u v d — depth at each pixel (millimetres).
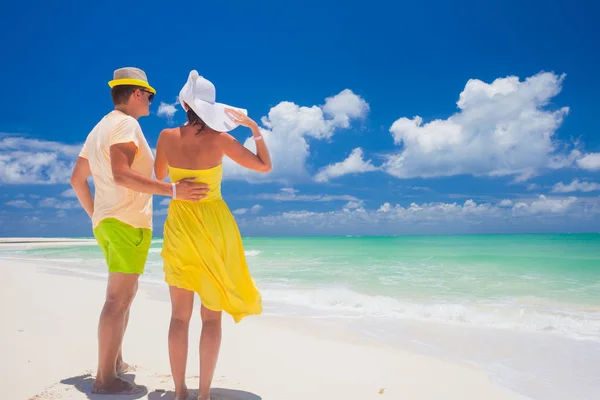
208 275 2660
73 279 9633
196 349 4184
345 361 3984
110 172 2891
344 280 10062
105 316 2836
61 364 3451
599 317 5871
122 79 3033
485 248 22562
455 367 3854
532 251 19234
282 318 5941
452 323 5641
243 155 2775
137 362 3680
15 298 6730
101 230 2936
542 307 6598
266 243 38281
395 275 10852
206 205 2715
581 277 10047
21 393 2832
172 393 2867
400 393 3201
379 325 5535
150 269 12641
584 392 3311
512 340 4805
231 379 3334
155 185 2650
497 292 8078
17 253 25094
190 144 2725
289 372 3592
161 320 5488
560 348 4480
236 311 2715
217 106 2727
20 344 3984
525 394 3268
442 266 12914
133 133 2857
